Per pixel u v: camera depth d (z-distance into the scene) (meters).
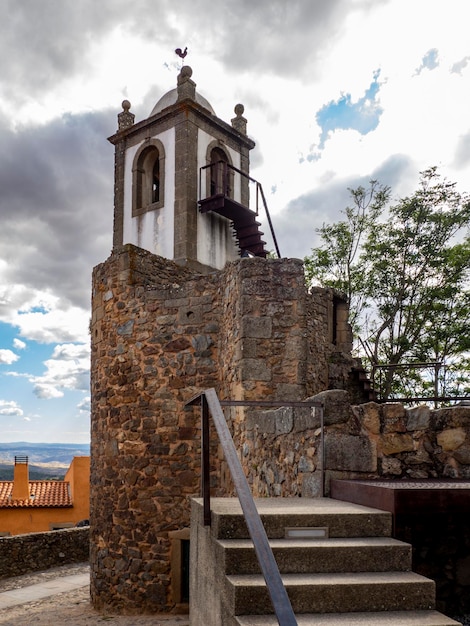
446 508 3.24
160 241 18.88
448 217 16.22
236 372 8.51
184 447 9.59
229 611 2.57
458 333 15.84
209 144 19.61
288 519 3.18
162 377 9.91
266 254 19.58
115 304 10.60
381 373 16.66
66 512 21.56
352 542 3.04
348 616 2.54
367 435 4.33
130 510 9.80
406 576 2.79
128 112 20.78
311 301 10.26
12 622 9.50
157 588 9.39
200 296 9.88
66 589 12.57
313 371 9.83
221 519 3.02
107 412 10.48
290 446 5.12
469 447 4.20
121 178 20.31
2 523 20.91
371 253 17.36
